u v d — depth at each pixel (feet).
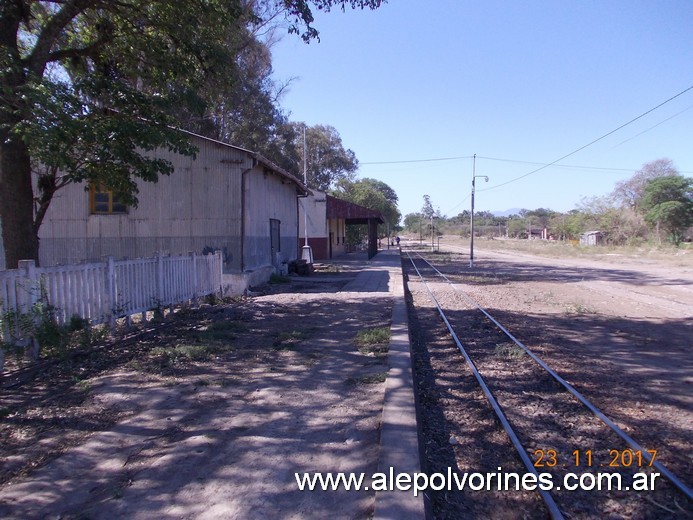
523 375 25.20
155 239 53.26
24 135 25.04
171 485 12.85
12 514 11.57
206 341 27.45
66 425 16.61
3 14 28.35
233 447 15.05
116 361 23.80
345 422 17.01
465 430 18.17
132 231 53.47
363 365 23.93
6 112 26.71
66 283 24.14
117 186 31.91
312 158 174.09
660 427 18.45
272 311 39.27
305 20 33.01
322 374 22.49
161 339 28.04
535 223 379.35
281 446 15.14
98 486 12.85
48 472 13.51
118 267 28.25
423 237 419.54
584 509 13.03
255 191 56.90
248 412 17.90
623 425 18.57
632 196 230.27
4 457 14.33
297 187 77.56
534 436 17.61
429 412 20.03
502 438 17.44
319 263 107.14
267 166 57.26
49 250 53.83
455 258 149.28
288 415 17.62
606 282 76.23
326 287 58.18
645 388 23.11
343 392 20.07
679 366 27.07
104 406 18.28
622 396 21.93
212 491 12.57
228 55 35.14
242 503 12.01
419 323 40.83
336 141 181.27
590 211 253.44
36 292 22.15
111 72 35.63
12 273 21.13
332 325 34.01
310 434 16.03
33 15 33.81
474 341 33.40
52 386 20.21
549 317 43.80
